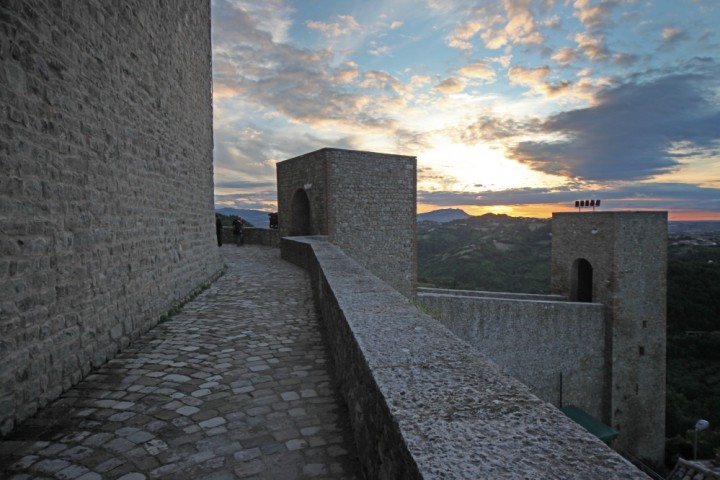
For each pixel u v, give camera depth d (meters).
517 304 15.01
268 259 14.55
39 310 3.09
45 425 2.83
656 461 18.55
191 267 7.73
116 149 4.57
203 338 5.00
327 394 3.35
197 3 8.50
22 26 2.96
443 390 1.59
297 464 2.36
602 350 17.59
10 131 2.82
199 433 2.72
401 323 2.71
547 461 1.07
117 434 2.70
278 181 19.12
